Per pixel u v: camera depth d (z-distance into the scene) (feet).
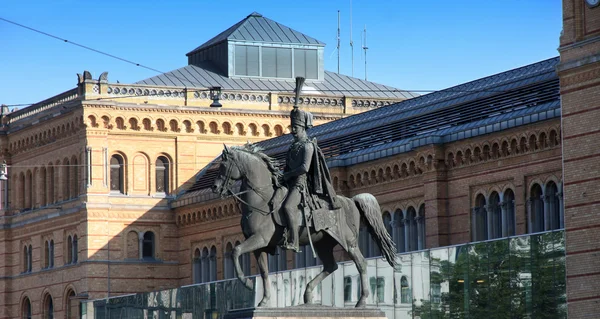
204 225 307.17
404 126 248.93
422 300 196.95
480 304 185.57
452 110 238.89
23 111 340.59
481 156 220.84
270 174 132.98
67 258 321.93
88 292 309.42
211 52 350.02
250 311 130.62
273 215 131.44
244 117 320.91
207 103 321.11
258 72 345.51
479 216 223.51
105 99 310.45
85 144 310.45
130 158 314.14
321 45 352.69
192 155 318.04
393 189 243.60
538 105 211.61
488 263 184.44
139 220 314.14
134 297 279.90
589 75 164.76
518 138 211.61
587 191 164.86
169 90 318.45
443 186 230.48
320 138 276.41
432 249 195.62
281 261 279.08
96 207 310.65
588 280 164.45
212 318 250.37
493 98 228.84
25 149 337.93
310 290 135.95
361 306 136.05
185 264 314.14
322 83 351.46
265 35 347.97
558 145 203.62
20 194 341.82
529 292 176.86
